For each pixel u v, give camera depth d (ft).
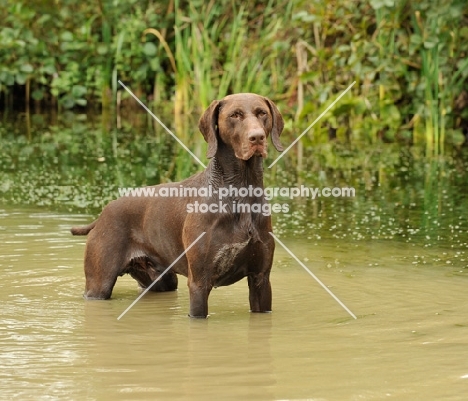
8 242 33.06
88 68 75.92
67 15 75.92
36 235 34.19
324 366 19.89
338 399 17.83
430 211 38.40
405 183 44.62
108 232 26.53
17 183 44.88
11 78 75.31
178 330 22.95
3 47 74.43
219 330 22.91
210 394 18.08
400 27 58.39
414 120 59.26
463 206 39.29
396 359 20.39
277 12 66.80
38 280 28.27
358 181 45.27
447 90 56.65
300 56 62.59
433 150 54.44
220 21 71.56
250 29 69.67
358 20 60.29
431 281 27.84
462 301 25.63
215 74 69.05
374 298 26.02
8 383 18.70
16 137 61.41
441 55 56.65
